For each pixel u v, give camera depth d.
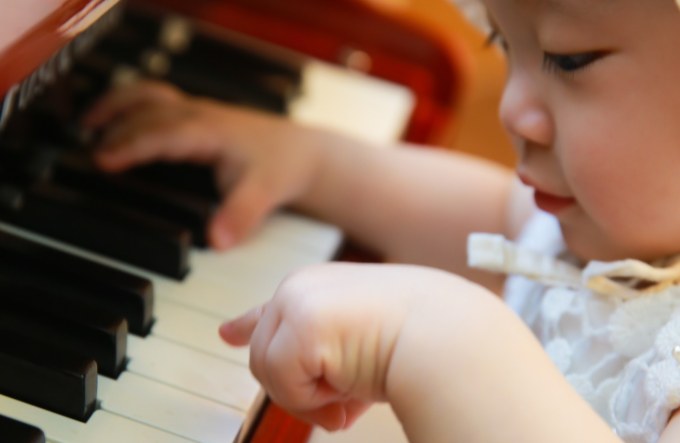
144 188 1.00
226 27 1.36
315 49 1.37
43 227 0.90
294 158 1.11
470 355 0.67
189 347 0.83
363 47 1.37
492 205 1.17
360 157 1.16
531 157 0.81
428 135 1.34
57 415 0.72
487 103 2.28
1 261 0.82
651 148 0.74
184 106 1.12
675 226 0.78
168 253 0.91
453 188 1.17
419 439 0.68
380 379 0.70
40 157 1.00
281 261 1.01
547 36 0.74
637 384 0.78
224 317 0.88
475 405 0.66
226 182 1.08
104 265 0.84
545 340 0.88
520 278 0.97
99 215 0.91
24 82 0.90
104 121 1.11
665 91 0.72
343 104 1.30
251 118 1.13
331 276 0.73
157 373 0.79
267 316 0.72
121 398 0.76
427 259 1.17
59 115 1.07
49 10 0.67
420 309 0.70
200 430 0.75
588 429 0.65
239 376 0.81
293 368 0.70
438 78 1.37
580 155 0.76
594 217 0.79
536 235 0.99
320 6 1.36
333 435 0.86
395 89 1.36
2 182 0.94
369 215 1.16
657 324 0.80
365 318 0.69
